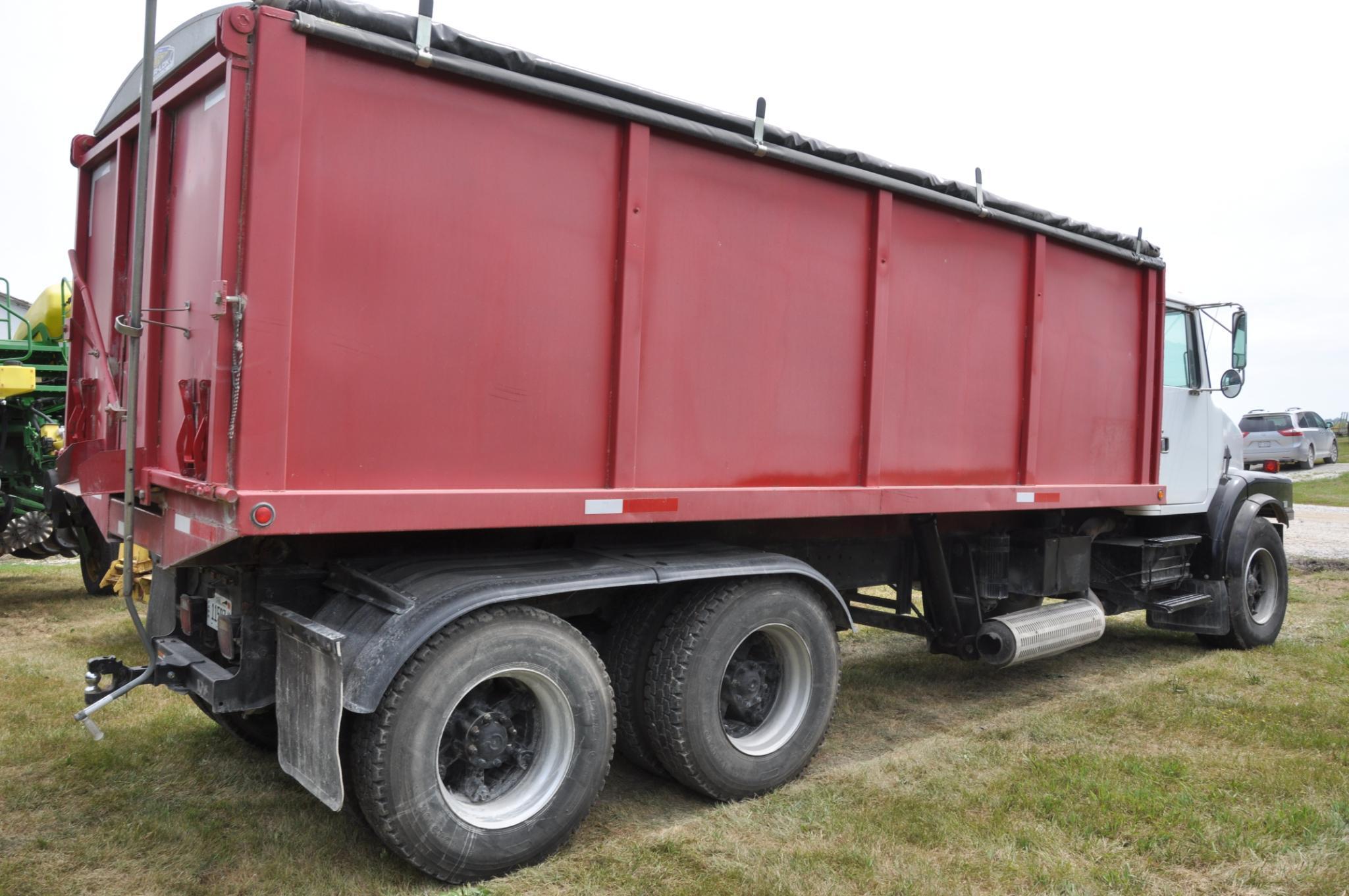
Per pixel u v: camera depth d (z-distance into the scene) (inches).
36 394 322.0
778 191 160.1
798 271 163.6
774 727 162.4
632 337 140.3
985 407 197.8
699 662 147.6
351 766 121.7
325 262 113.5
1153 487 238.5
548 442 134.0
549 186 132.7
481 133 126.0
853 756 179.6
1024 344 206.2
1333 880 127.9
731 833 141.1
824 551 201.6
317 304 113.0
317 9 110.7
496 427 128.6
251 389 107.3
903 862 131.6
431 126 121.4
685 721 145.9
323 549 135.6
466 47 122.3
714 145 150.2
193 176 129.4
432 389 122.6
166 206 138.6
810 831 142.2
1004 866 131.1
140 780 158.2
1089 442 223.9
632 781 165.3
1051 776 164.2
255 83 106.8
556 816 131.9
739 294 155.3
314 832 139.5
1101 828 143.2
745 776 154.0
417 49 117.6
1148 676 241.4
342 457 115.5
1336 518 625.0
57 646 247.9
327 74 113.0
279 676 128.3
